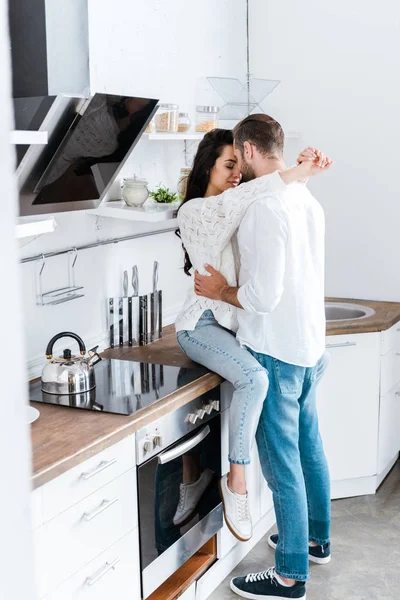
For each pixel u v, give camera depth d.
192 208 2.36
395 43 3.38
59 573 1.68
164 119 2.65
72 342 2.57
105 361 2.57
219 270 2.37
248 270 2.24
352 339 3.07
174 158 3.12
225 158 2.42
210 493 2.43
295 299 2.24
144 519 2.03
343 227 3.63
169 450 2.12
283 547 2.38
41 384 2.24
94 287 2.69
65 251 2.47
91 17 2.51
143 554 2.04
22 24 2.04
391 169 3.47
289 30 3.59
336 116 3.55
